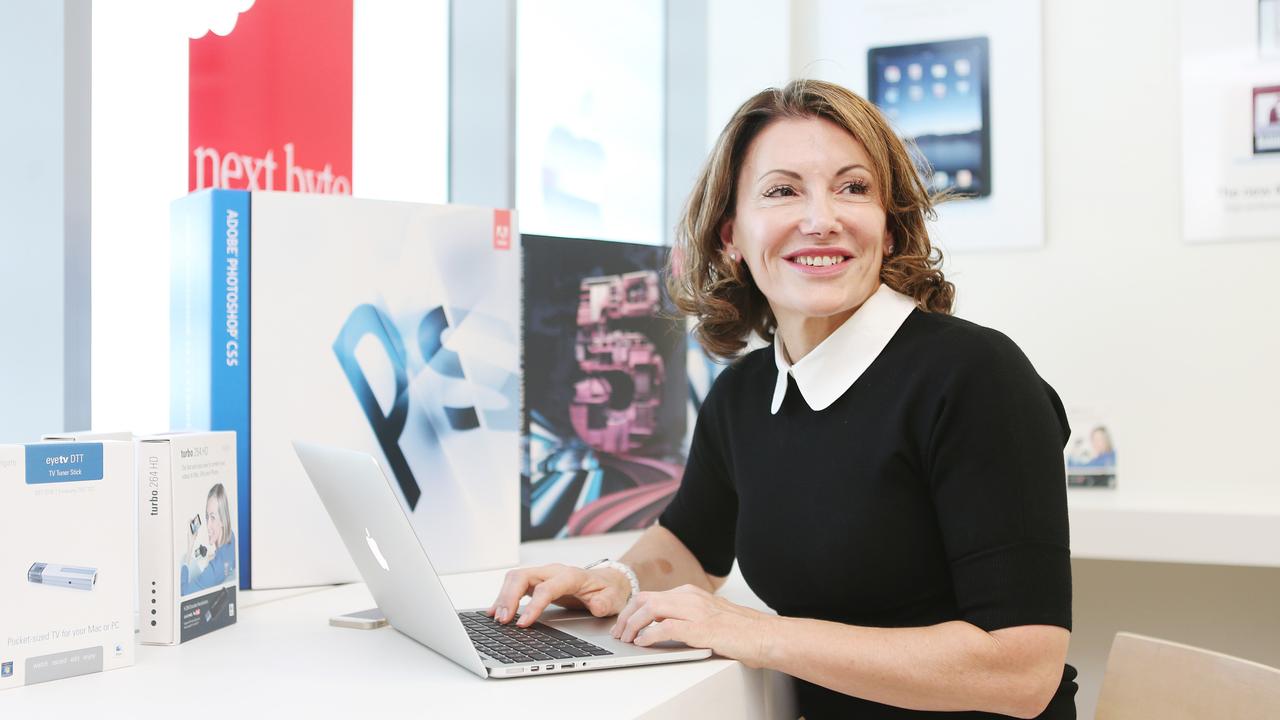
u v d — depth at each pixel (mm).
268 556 1400
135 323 1748
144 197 1770
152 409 1772
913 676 995
